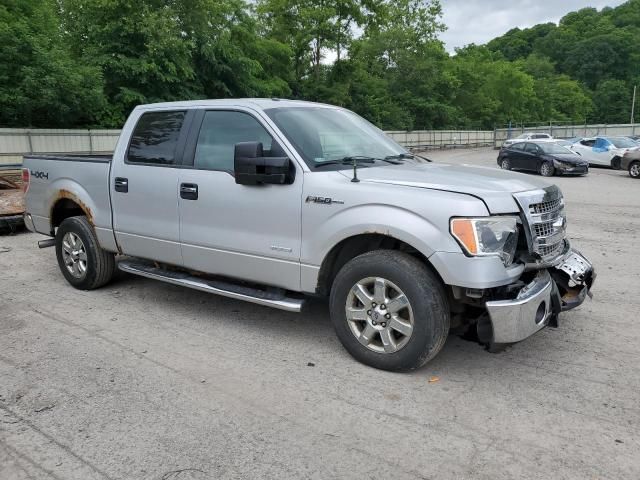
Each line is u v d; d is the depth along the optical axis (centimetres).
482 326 372
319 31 4050
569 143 2606
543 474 284
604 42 10388
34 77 2052
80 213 637
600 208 1220
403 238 370
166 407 351
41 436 319
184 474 285
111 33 2367
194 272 517
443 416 340
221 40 2775
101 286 606
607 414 342
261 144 419
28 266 708
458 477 282
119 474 285
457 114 5956
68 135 2183
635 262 724
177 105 517
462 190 371
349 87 4419
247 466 291
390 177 405
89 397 364
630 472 285
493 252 356
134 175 524
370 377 392
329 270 425
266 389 375
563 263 416
